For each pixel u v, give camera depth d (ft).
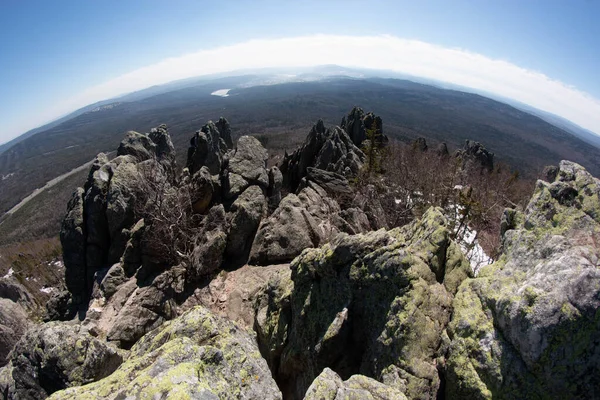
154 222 110.42
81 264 122.31
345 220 126.21
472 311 44.70
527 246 45.93
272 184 137.49
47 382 47.83
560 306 35.40
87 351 49.03
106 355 50.29
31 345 50.62
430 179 186.19
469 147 268.41
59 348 48.08
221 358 37.65
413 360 44.47
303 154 183.83
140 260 115.34
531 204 48.91
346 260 57.31
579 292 35.40
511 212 55.21
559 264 38.58
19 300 163.53
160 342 43.34
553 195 46.85
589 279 35.50
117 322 95.76
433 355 45.37
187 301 103.81
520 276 43.47
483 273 49.65
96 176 121.80
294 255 110.63
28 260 269.64
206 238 113.60
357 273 55.31
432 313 47.57
